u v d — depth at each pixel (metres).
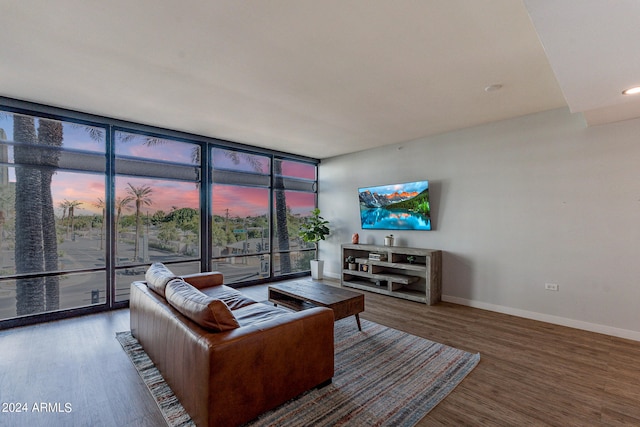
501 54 2.43
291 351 2.05
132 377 2.37
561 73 2.02
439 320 3.77
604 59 1.82
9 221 3.54
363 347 2.97
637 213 3.15
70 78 2.86
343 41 2.25
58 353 2.78
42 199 3.72
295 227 6.44
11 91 3.16
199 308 1.93
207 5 1.85
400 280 4.78
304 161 6.53
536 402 2.10
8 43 2.27
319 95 3.26
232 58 2.50
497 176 4.13
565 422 1.89
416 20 2.00
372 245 5.47
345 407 2.04
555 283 3.65
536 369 2.54
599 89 2.28
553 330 3.43
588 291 3.43
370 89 3.11
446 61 2.54
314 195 6.77
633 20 1.43
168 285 2.46
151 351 2.55
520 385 2.31
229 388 1.75
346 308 3.26
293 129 4.54
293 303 3.63
